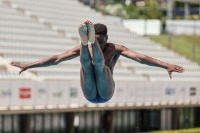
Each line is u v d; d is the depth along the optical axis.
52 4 145.50
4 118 87.31
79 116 99.69
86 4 171.00
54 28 129.88
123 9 187.00
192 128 116.88
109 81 24.09
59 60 24.41
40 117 93.12
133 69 122.06
